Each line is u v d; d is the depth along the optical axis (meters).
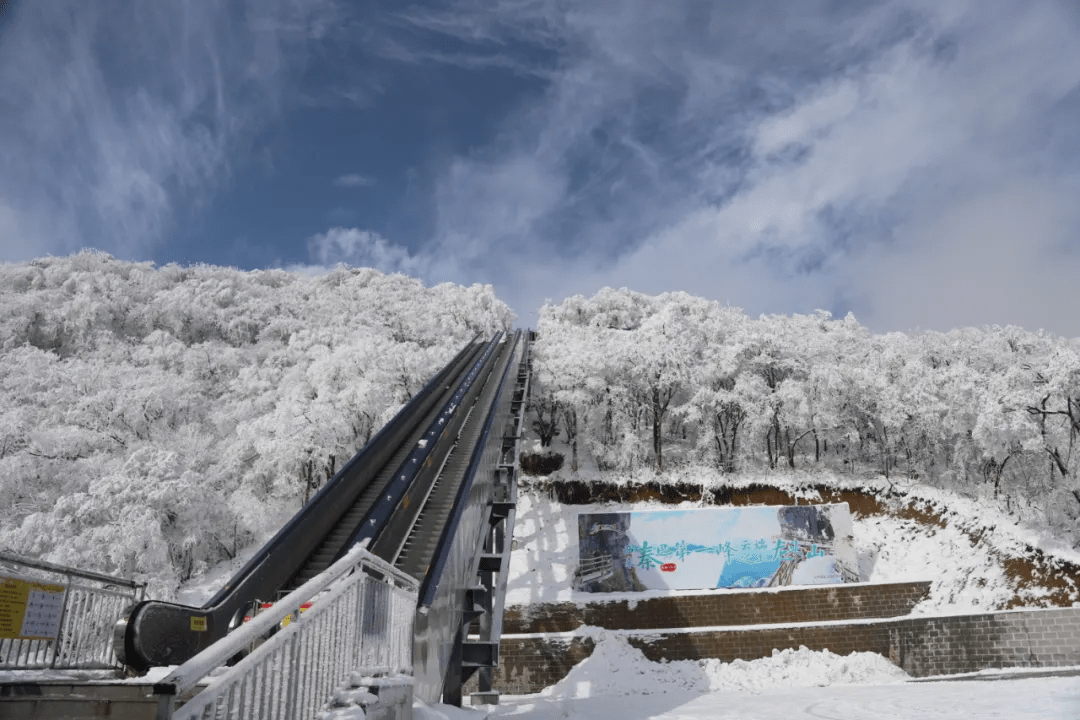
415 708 8.71
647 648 34.50
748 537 38.53
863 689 25.27
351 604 6.68
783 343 57.62
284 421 47.72
